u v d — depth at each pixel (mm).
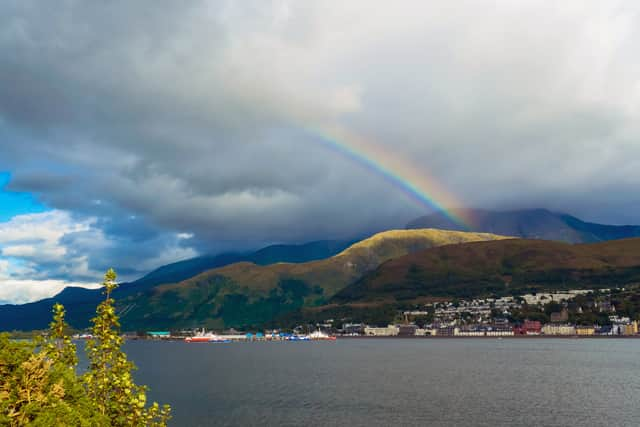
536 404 148250
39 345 39844
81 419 35406
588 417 129500
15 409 36312
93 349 40188
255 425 125312
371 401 156625
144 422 39062
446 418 129875
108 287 41031
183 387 199500
